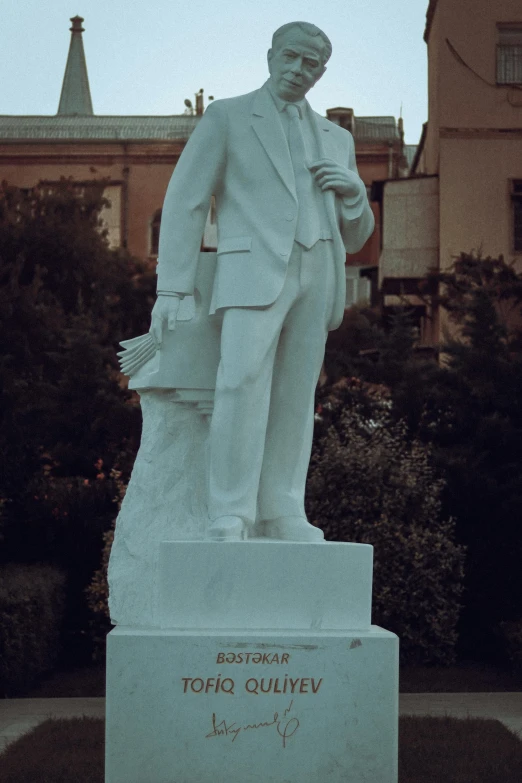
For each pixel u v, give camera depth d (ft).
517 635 41.70
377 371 53.78
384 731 17.95
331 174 20.66
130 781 17.63
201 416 22.63
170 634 17.87
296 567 18.66
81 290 74.90
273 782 17.80
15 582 41.14
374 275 95.81
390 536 44.06
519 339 54.90
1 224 73.72
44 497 49.78
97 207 80.07
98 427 55.62
